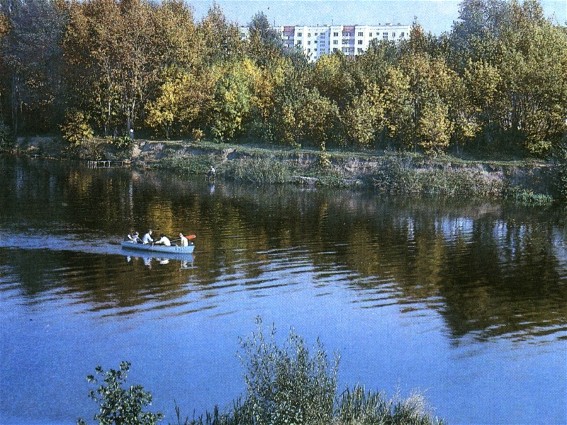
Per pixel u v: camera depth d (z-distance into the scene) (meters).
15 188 61.59
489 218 54.97
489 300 32.78
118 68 87.12
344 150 77.94
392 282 35.38
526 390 23.08
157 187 66.00
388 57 92.50
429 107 74.06
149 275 35.03
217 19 110.44
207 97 85.75
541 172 67.38
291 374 17.59
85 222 47.56
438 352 26.23
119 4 94.81
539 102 73.69
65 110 90.00
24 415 20.28
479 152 75.06
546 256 41.84
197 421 19.52
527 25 90.12
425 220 53.22
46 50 90.50
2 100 97.12
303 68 92.69
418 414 19.14
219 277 35.12
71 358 24.53
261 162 75.06
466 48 92.94
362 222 51.66
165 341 26.31
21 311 29.09
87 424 19.64
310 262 38.81
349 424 17.44
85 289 32.34
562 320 30.08
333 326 28.70
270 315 29.72
